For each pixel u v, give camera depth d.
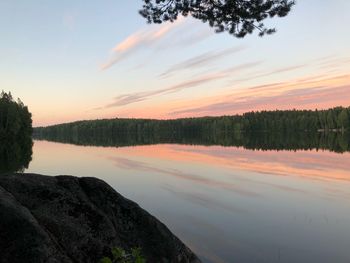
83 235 3.96
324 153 33.50
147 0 7.81
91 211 4.34
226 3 7.22
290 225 9.31
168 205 11.72
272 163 24.69
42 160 29.09
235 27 7.70
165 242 4.67
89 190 4.77
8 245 3.31
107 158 30.44
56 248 3.58
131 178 18.00
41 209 4.02
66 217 4.09
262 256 7.18
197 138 91.69
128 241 4.43
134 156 32.34
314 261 6.95
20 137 77.88
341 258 7.09
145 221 4.76
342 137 76.19
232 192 14.02
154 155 33.34
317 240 8.15
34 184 4.33
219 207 11.41
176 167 22.81
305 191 14.13
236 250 7.51
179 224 9.45
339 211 10.80
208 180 17.16
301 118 117.62
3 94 81.06
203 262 6.86
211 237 8.34
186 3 7.53
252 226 9.24
